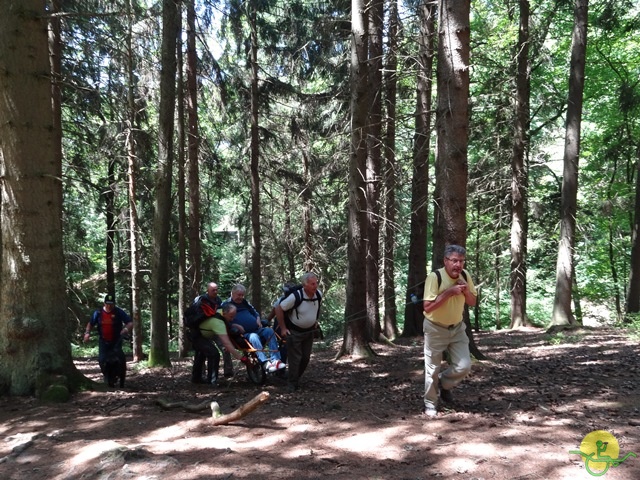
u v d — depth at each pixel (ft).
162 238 33.40
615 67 59.31
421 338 43.65
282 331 22.25
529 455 13.01
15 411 17.94
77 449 13.82
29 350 19.83
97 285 70.44
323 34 42.45
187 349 43.68
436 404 17.16
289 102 52.95
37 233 20.13
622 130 58.03
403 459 13.01
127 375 30.27
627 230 71.51
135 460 12.71
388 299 48.93
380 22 36.91
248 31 50.65
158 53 36.17
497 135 53.72
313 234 61.72
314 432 15.26
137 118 39.27
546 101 57.67
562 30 59.06
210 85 44.50
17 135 19.84
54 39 31.22
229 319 23.66
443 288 16.05
